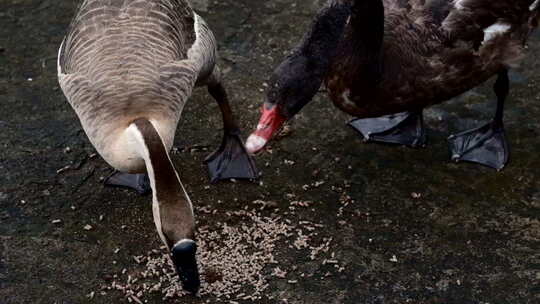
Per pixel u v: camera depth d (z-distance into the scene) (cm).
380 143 261
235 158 256
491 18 246
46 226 245
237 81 276
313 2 296
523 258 239
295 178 254
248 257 239
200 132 264
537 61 279
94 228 245
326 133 263
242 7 294
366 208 248
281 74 228
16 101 270
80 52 236
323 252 241
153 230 244
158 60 234
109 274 237
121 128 229
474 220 246
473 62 247
